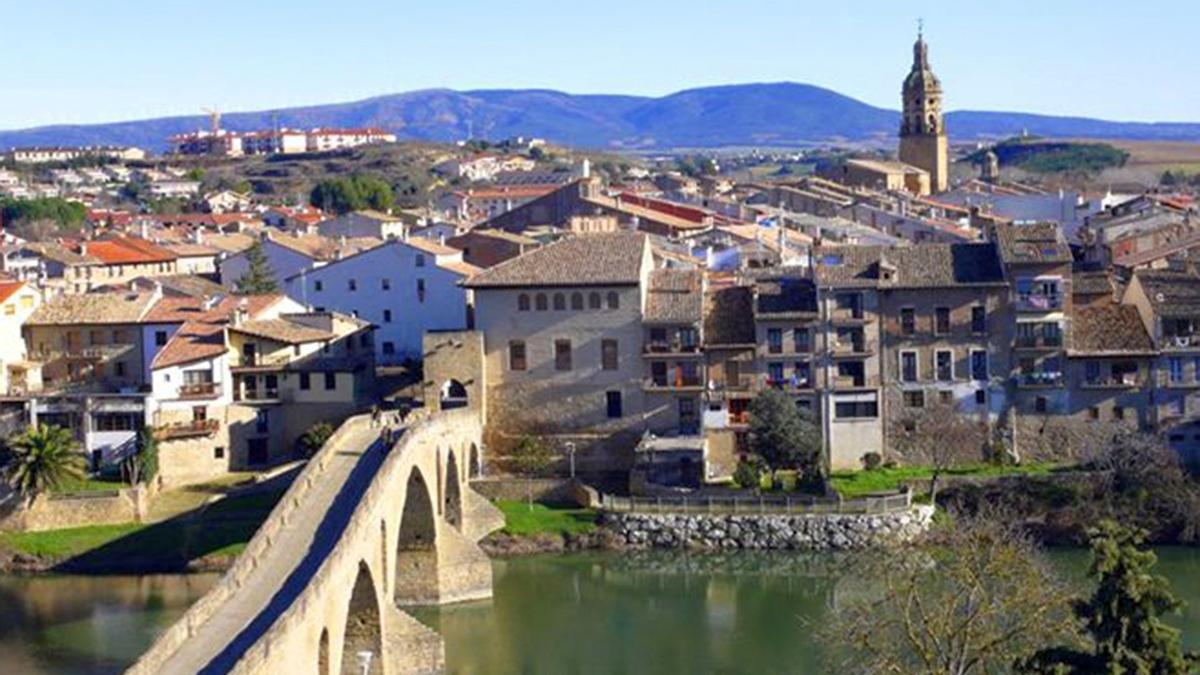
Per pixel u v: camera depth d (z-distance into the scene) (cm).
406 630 10544
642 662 11075
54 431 15050
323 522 10225
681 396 15775
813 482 15088
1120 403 15488
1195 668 7512
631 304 15800
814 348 15600
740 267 18400
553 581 13412
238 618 8044
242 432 16175
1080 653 7562
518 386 16038
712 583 13238
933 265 15762
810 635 11250
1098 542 7519
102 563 14175
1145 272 16362
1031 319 15450
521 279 15950
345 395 16262
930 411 15538
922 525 14050
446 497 14038
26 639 11862
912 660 9069
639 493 15212
